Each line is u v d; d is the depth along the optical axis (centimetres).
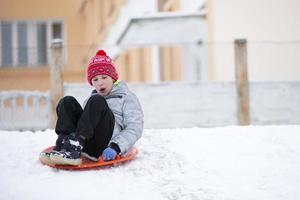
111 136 858
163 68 3058
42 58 3791
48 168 843
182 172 848
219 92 1975
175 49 2886
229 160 891
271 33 2203
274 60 2177
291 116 1977
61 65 1914
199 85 1978
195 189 790
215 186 802
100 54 900
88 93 1911
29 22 4641
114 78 900
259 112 1969
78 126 820
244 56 1967
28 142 988
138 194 770
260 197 771
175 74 2894
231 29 2386
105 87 888
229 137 1002
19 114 1950
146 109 1967
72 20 4694
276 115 1975
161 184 805
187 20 2498
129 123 872
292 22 2100
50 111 1906
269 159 894
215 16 2397
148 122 1964
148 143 980
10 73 3123
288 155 909
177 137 1009
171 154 916
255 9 2278
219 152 924
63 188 771
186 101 1973
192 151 930
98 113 830
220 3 2402
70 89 1909
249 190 789
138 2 3192
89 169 841
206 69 2528
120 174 830
